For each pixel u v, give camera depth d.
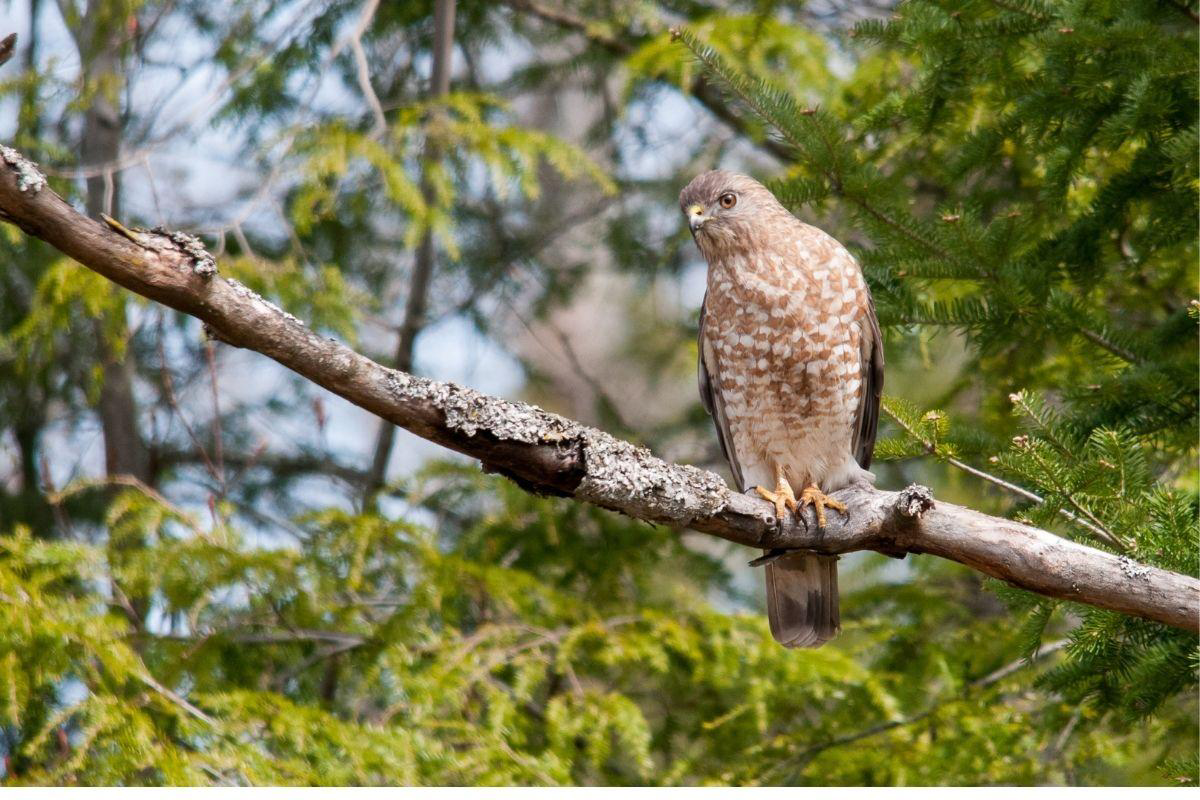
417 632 10.98
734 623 11.53
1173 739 9.71
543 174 18.00
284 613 10.97
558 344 18.88
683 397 18.94
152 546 10.63
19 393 14.74
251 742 9.19
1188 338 8.54
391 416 6.00
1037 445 7.09
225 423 15.41
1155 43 7.78
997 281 8.56
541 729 11.51
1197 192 8.27
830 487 9.85
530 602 11.49
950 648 11.62
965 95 8.87
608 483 6.41
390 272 15.59
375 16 14.91
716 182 9.91
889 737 10.91
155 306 12.34
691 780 11.78
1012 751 10.38
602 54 15.67
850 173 8.65
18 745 10.55
